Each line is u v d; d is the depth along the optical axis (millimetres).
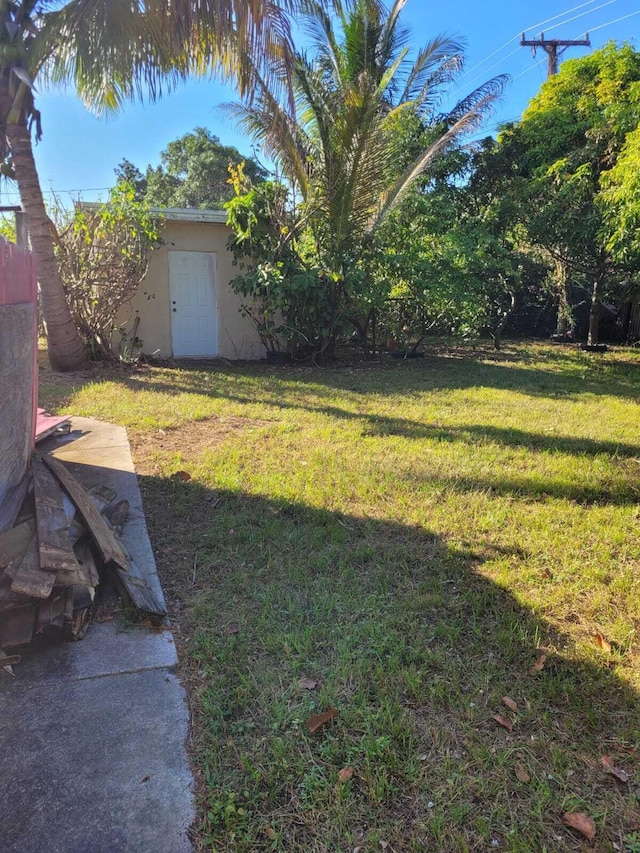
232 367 10297
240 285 10289
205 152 28672
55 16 6930
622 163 8852
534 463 5074
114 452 5000
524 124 12984
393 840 1681
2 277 2926
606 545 3580
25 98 7664
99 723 2072
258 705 2180
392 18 11781
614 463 5113
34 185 8055
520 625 2729
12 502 2928
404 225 11391
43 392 7430
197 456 5070
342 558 3311
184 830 1688
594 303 13555
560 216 11500
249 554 3334
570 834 1721
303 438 5645
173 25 6371
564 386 8922
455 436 5848
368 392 8102
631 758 2006
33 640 2488
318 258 10336
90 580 2605
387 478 4566
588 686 2346
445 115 13031
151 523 3717
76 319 9586
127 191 9391
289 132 9375
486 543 3576
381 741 1998
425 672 2379
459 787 1854
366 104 9000
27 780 1830
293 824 1721
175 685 2279
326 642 2561
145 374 9102
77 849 1616
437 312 11406
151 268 10859
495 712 2188
